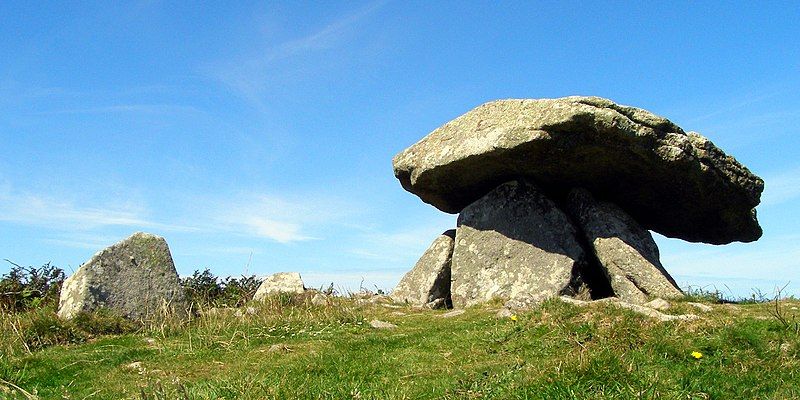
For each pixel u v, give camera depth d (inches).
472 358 310.8
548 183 574.6
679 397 237.6
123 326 427.5
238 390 255.8
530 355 302.0
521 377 260.2
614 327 311.9
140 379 301.6
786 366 273.7
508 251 550.3
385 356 329.4
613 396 235.5
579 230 555.5
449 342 350.3
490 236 562.6
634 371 258.1
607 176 540.4
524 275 535.8
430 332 387.9
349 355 331.3
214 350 359.9
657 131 485.4
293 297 517.3
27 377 306.3
